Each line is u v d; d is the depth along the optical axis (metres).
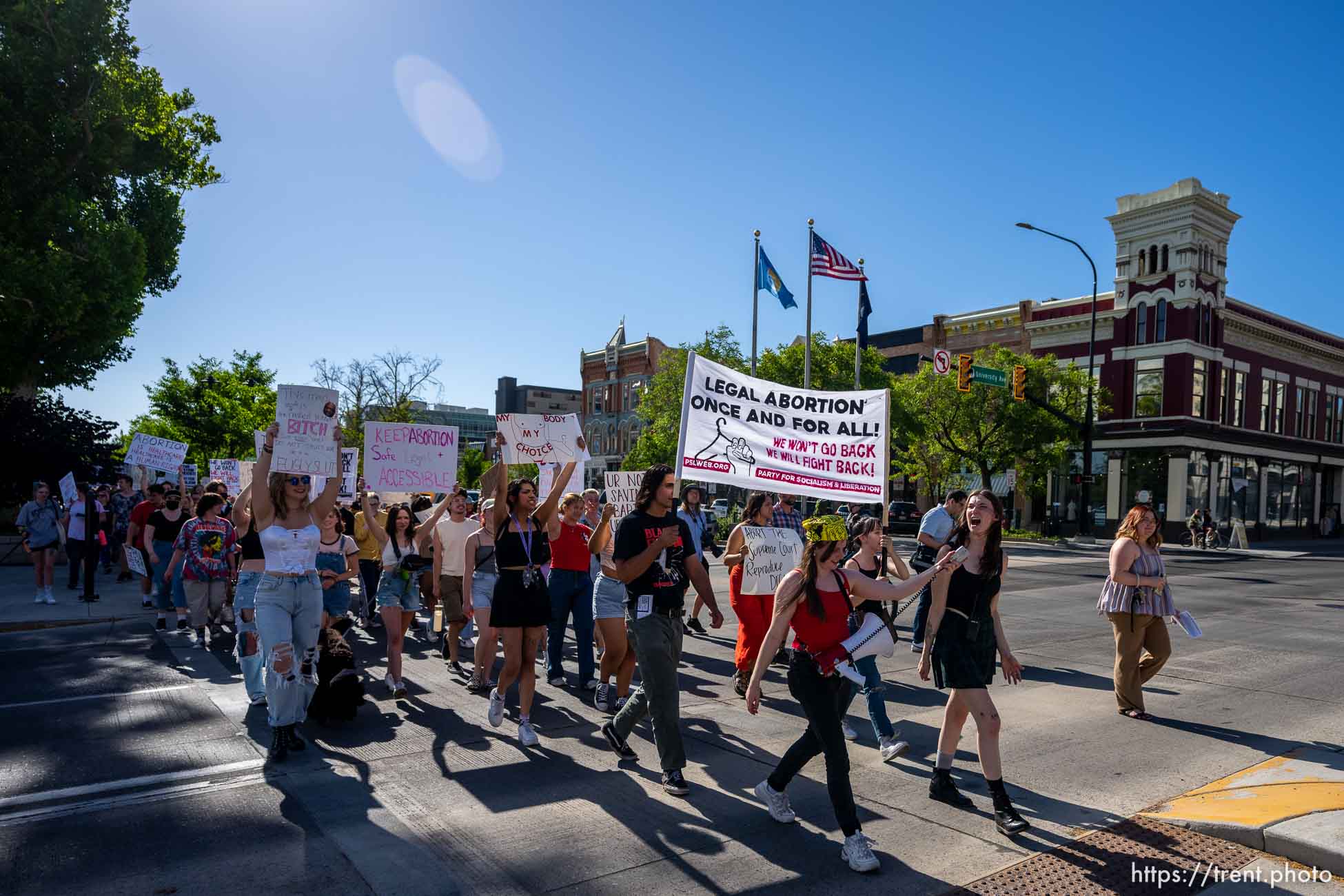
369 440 9.79
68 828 4.36
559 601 7.70
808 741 4.42
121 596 13.45
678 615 5.16
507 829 4.39
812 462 7.30
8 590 14.18
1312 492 46.94
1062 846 4.24
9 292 19.89
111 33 22.33
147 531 10.57
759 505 8.78
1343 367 48.72
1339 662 9.18
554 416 8.21
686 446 7.08
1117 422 39.16
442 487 10.05
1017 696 7.46
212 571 9.20
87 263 21.31
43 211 20.75
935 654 4.65
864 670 5.75
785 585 4.23
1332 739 6.19
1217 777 5.32
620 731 5.40
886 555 7.15
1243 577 20.78
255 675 6.62
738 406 7.26
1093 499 40.22
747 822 4.53
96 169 22.48
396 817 4.55
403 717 6.59
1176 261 37.47
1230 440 39.44
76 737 5.95
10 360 22.11
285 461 5.56
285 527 5.63
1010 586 17.08
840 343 34.94
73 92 21.73
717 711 6.88
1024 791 5.05
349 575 7.65
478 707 6.90
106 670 8.22
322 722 6.38
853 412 7.34
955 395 33.12
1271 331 42.16
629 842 4.25
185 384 44.19
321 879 3.81
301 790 4.95
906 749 5.59
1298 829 4.15
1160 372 37.88
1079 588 16.78
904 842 4.30
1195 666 8.93
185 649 9.32
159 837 4.26
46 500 12.59
